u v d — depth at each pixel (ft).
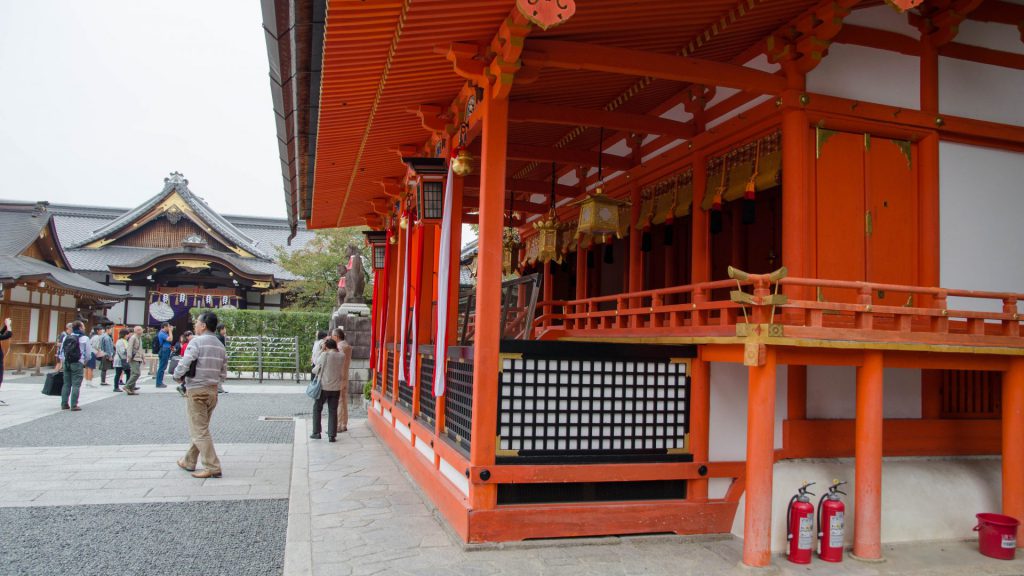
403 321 28.45
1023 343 18.52
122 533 18.35
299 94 22.94
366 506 21.04
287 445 34.35
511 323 31.42
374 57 18.40
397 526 18.74
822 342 15.80
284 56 19.94
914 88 21.71
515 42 16.06
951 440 21.95
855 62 21.02
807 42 19.17
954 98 22.33
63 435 35.37
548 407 17.76
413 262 28.94
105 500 21.99
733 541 18.12
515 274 46.19
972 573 16.60
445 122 23.07
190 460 26.76
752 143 22.08
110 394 58.75
